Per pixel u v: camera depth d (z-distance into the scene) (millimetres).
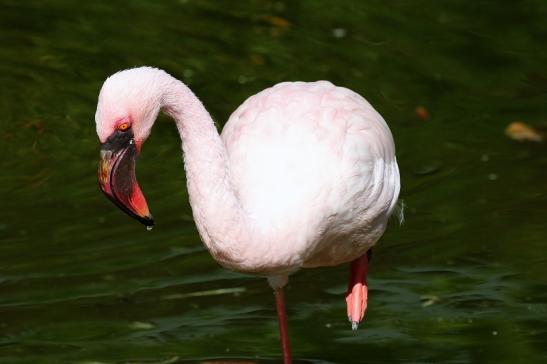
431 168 11930
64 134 12578
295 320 9648
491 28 15039
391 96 13312
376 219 8516
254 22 15117
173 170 11875
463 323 9523
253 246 7453
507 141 12461
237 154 8047
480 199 11398
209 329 9445
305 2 15750
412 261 10484
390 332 9453
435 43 14617
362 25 15070
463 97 13375
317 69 13836
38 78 13758
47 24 15047
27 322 9469
